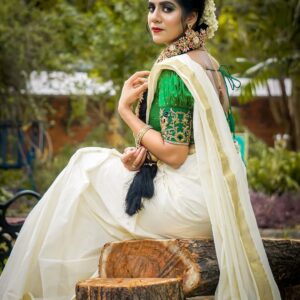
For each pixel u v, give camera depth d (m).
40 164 13.51
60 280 4.04
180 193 3.98
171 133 3.97
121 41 12.92
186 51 4.17
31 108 13.62
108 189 4.12
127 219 4.07
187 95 3.96
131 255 4.01
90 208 4.12
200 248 3.89
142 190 4.02
